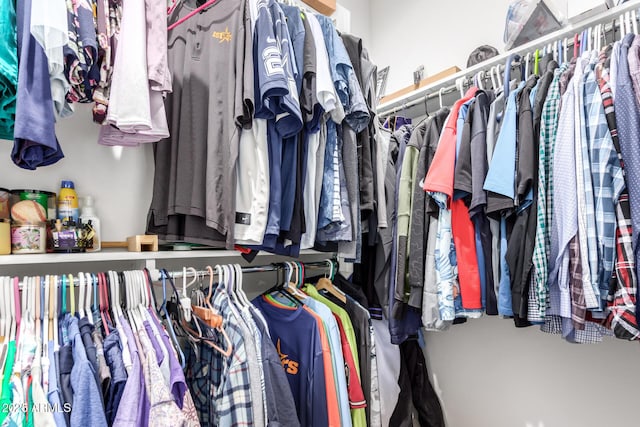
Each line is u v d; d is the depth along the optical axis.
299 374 1.09
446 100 1.75
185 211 1.04
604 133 0.90
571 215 0.93
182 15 1.24
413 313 1.38
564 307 0.94
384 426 1.38
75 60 0.76
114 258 0.98
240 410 0.84
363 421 1.15
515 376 1.54
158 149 1.13
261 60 0.98
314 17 1.19
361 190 1.33
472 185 1.14
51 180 1.08
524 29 1.38
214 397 0.93
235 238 1.06
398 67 2.40
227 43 1.07
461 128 1.21
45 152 0.76
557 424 1.41
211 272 1.06
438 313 1.23
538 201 1.03
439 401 1.78
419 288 1.27
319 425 1.01
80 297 0.84
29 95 0.68
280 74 0.95
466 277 1.19
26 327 0.77
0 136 0.81
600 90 0.93
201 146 1.07
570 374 1.39
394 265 1.39
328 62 1.17
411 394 1.65
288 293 1.26
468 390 1.69
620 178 0.87
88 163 1.15
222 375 0.90
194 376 1.03
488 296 1.18
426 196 1.29
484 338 1.64
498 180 1.06
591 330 0.99
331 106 1.11
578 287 0.91
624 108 0.88
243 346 0.89
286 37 1.05
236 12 1.06
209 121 1.05
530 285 1.04
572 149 0.95
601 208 0.88
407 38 2.36
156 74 0.89
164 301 0.98
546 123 1.05
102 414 0.64
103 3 0.87
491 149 1.16
